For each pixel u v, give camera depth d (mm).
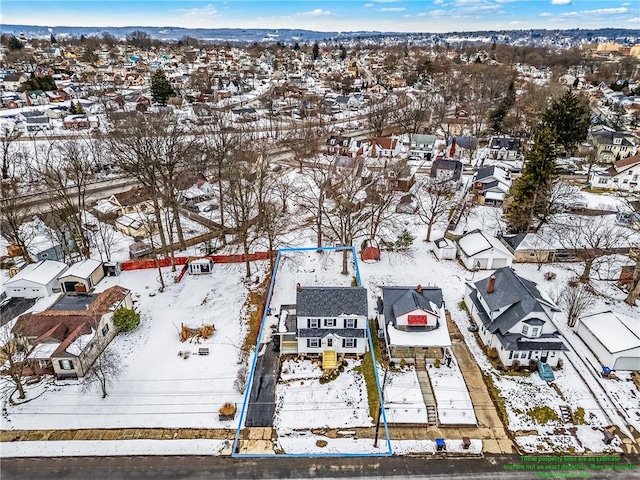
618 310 49156
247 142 102938
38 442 35312
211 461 33781
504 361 41906
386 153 104438
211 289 54688
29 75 186500
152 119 110500
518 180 65938
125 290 50281
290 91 185625
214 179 79375
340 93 190375
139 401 38938
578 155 104750
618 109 148625
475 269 57062
